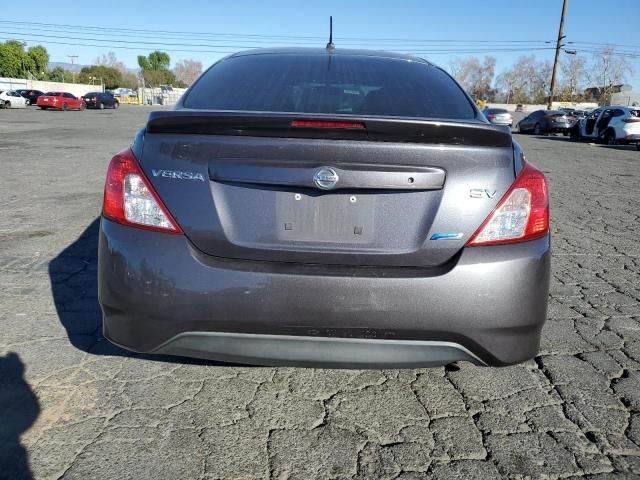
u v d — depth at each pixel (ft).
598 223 22.18
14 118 88.74
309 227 6.89
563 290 13.94
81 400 8.32
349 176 6.77
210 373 9.25
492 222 6.93
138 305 6.92
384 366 6.95
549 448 7.49
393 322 6.72
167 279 6.81
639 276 15.24
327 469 6.99
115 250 7.01
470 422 8.08
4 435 7.43
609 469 7.09
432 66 10.32
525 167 7.33
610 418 8.23
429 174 6.84
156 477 6.74
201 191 6.89
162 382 8.91
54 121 83.71
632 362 10.04
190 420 7.92
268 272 6.74
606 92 217.97
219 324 6.81
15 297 12.34
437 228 6.85
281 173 6.79
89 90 231.09
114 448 7.24
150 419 7.91
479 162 6.94
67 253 15.75
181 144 6.97
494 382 9.24
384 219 6.88
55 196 24.35
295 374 9.33
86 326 10.87
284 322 6.74
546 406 8.54
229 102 8.41
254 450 7.32
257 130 6.81
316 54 10.24
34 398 8.32
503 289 6.84
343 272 6.79
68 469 6.81
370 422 8.04
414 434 7.77
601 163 45.85
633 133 62.39
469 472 6.98
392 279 6.72
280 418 8.05
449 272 6.78
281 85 8.86
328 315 6.70
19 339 10.24
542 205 7.19
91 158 38.60
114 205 7.16
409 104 8.50
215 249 6.90
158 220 6.94
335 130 6.74
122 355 9.73
